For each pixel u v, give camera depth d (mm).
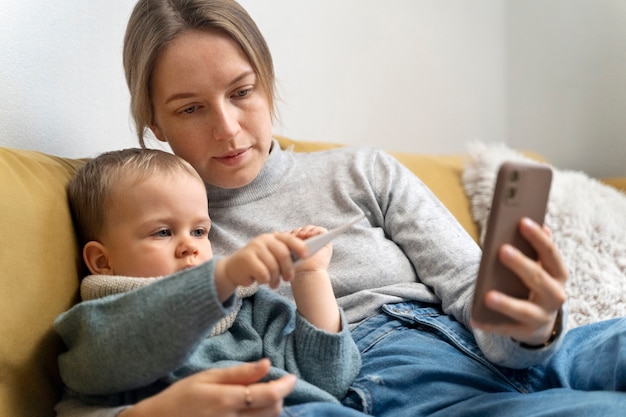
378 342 907
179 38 957
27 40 1110
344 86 1696
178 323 682
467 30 1923
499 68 2002
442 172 1470
